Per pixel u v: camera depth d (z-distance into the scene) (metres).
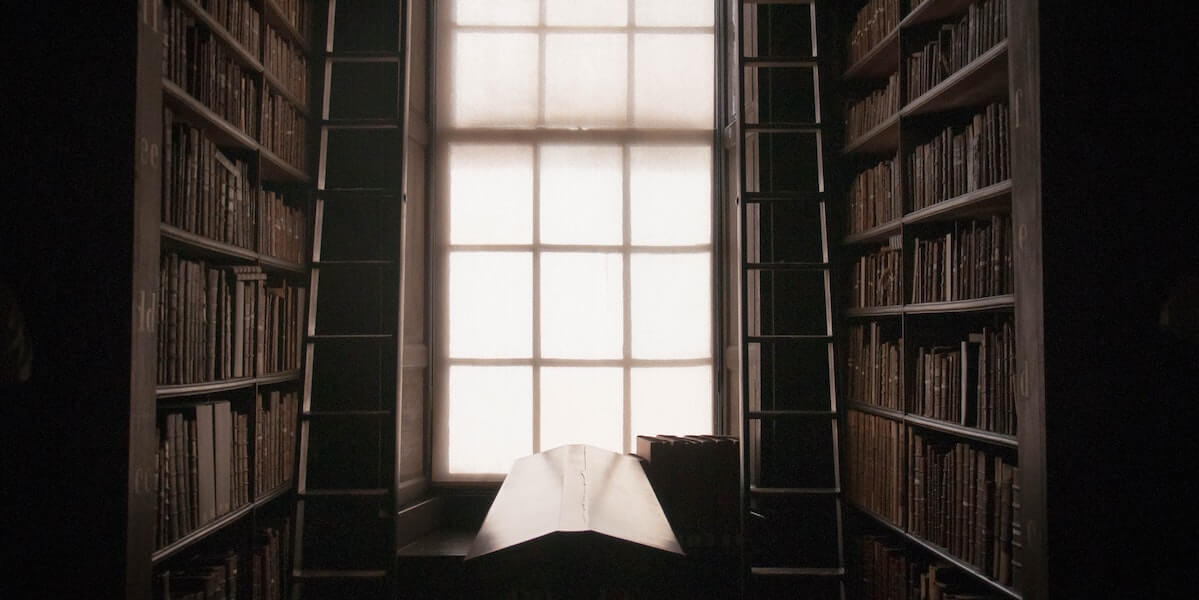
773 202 3.95
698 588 3.73
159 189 2.13
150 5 2.07
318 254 3.52
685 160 4.46
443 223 4.38
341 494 3.37
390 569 3.42
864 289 3.44
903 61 2.97
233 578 2.73
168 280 2.29
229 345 2.71
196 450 2.44
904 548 3.09
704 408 4.44
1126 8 1.97
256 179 2.93
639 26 4.46
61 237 2.00
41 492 1.98
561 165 4.43
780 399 3.87
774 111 3.96
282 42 3.29
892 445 3.05
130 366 1.99
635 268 4.43
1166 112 1.97
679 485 3.76
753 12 4.11
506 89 4.43
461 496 4.25
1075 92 1.96
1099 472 1.93
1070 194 1.95
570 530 2.16
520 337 4.39
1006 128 2.28
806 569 3.49
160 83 2.13
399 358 3.50
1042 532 1.95
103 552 1.98
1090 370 1.94
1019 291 2.06
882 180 3.26
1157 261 1.94
